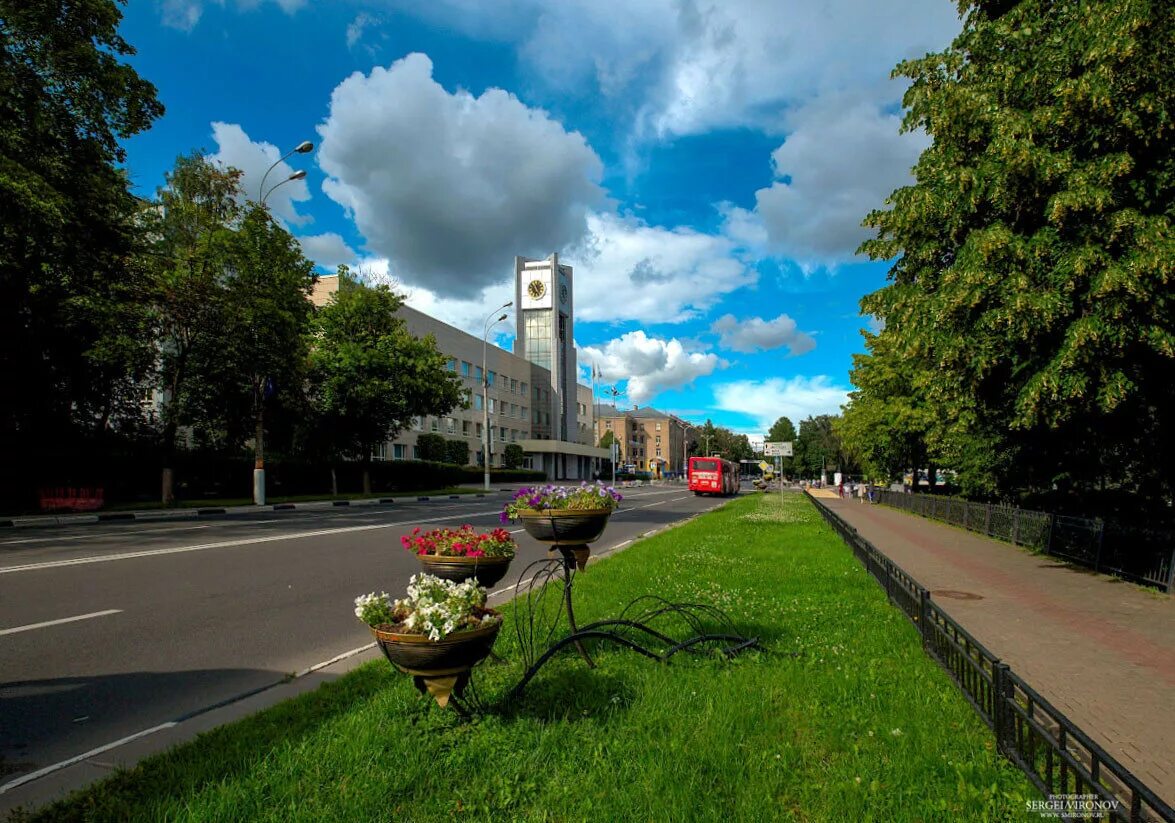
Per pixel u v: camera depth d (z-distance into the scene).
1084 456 12.67
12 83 14.83
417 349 32.75
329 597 7.84
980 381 9.63
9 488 21.05
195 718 4.00
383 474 38.03
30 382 21.38
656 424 146.00
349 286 33.06
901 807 2.85
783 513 22.14
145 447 25.52
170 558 10.82
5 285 18.31
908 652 5.16
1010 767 3.19
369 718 3.70
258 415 24.94
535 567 10.48
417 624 3.15
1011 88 8.59
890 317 11.05
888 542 14.39
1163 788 3.18
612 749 3.34
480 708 3.78
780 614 6.59
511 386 70.19
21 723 3.97
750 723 3.70
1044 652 5.53
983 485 18.16
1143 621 6.66
